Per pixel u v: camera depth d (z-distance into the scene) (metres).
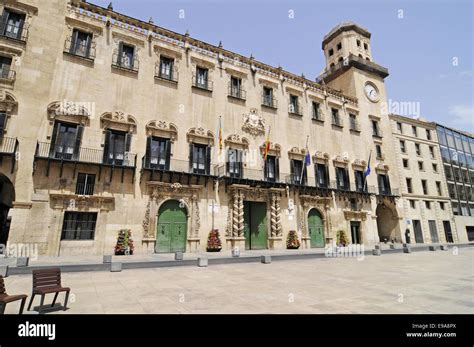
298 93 30.28
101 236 17.62
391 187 34.62
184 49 24.33
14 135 16.36
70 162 17.34
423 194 37.44
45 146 17.05
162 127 21.36
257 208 25.03
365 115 35.41
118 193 18.66
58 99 18.16
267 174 25.84
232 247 21.97
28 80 17.42
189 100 23.31
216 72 25.47
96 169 18.33
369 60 39.62
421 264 15.92
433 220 37.34
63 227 16.95
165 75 23.06
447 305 7.05
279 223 24.75
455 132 46.12
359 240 30.38
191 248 20.45
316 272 12.75
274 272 12.70
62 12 19.58
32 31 18.25
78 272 12.16
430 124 42.47
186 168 21.66
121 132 19.92
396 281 10.48
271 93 28.56
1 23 17.48
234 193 22.81
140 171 19.52
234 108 25.53
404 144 38.41
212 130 23.73
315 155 29.19
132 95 20.86
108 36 21.05
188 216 20.92
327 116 31.86
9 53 17.30
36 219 16.05
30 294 8.12
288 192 26.14
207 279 10.74
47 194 16.59
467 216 41.53
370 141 34.72
